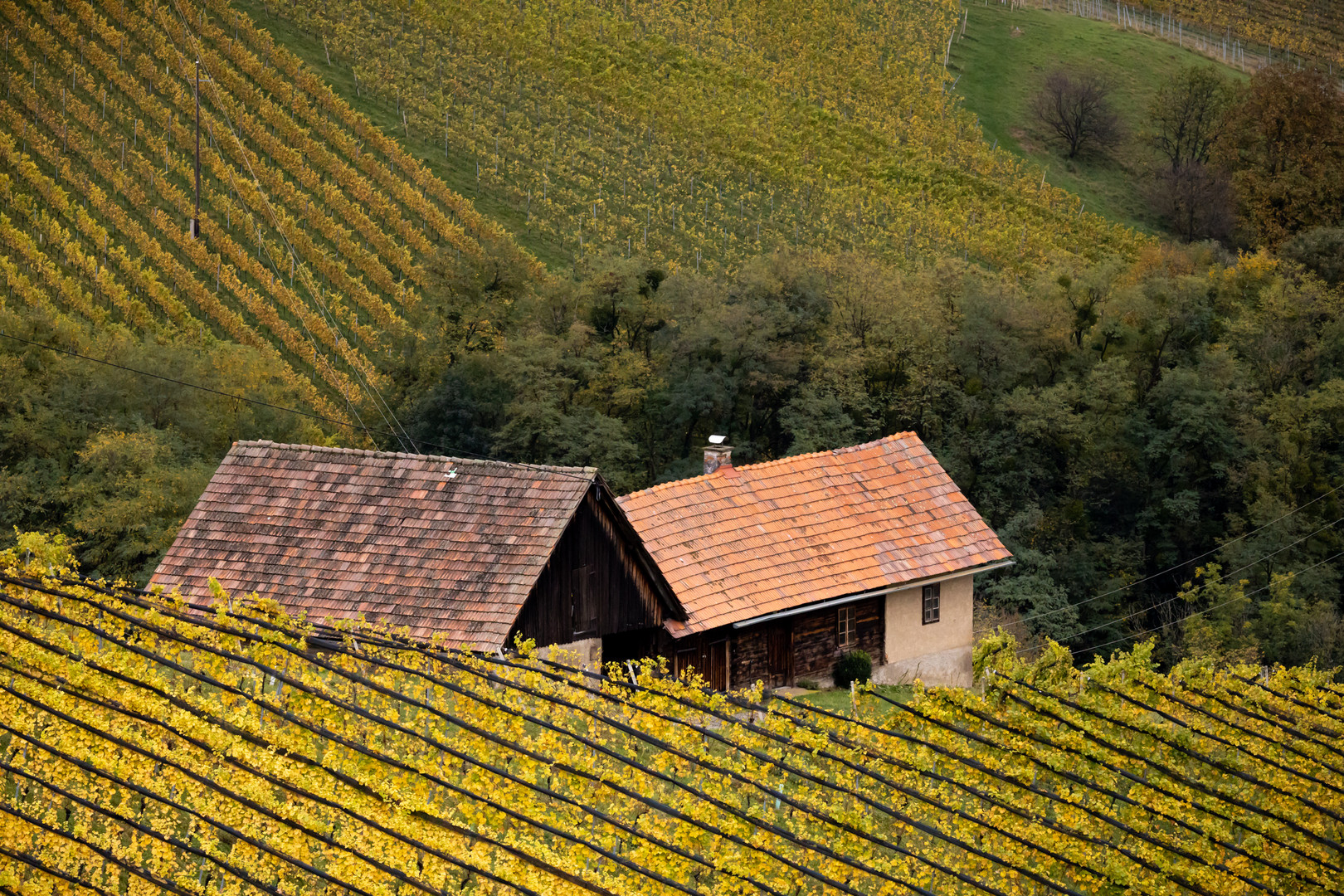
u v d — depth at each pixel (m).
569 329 74.75
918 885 23.91
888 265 98.94
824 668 39.03
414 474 36.16
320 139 100.25
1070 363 78.75
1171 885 25.19
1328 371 80.00
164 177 91.12
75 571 27.77
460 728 24.03
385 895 20.38
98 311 77.19
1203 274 92.31
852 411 74.19
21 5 101.69
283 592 34.19
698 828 22.92
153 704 22.20
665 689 25.27
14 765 21.27
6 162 86.44
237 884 20.34
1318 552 68.75
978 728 26.66
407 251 90.50
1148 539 73.00
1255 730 29.69
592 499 34.22
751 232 103.75
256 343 80.81
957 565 40.69
